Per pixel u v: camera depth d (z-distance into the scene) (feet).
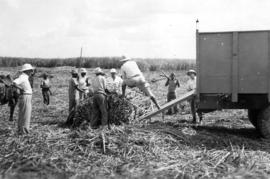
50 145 25.58
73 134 27.55
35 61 157.17
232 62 28.55
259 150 25.86
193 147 26.40
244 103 29.94
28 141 26.61
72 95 39.37
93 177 20.10
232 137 29.55
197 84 29.17
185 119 42.19
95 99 32.48
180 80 100.12
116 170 21.42
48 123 38.60
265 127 29.50
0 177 19.79
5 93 41.29
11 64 157.07
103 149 24.56
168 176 20.44
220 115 45.24
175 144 26.55
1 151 24.61
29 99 30.25
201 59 29.01
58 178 19.85
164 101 59.62
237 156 23.77
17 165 21.86
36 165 21.71
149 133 27.66
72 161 22.82
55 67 144.56
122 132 27.32
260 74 28.40
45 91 59.72
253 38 28.27
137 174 20.63
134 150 24.41
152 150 24.56
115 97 33.32
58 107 55.42
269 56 28.22
